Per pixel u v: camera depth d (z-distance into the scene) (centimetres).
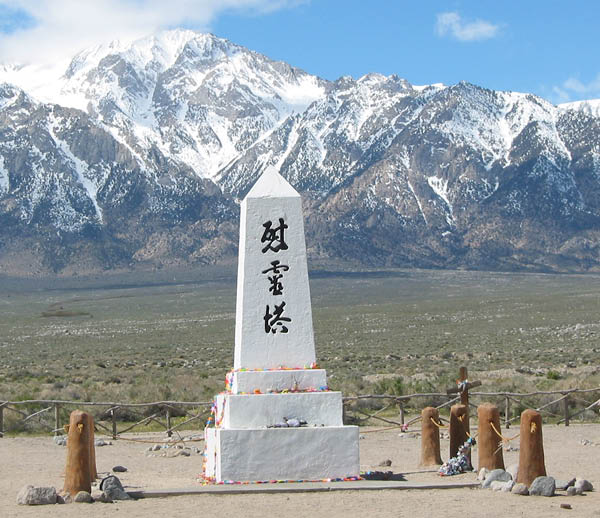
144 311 19000
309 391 2062
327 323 14012
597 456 2453
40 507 1709
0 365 8119
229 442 1973
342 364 7100
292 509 1648
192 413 3622
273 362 2089
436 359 7638
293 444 1988
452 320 13850
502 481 1884
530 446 1847
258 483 1959
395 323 13625
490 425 2027
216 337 11900
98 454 2680
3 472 2288
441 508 1636
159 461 2505
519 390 4034
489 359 7431
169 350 9888
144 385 4734
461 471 2100
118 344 11194
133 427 3294
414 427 3253
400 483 1920
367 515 1573
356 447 2008
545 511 1598
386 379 4769
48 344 11550
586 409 3366
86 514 1620
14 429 3266
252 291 2098
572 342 9300
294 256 2112
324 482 1956
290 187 2139
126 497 1800
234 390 2075
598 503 1683
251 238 2108
